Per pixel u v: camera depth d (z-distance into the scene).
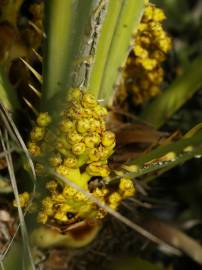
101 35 0.24
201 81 0.32
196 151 0.25
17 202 0.23
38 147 0.24
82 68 0.23
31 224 0.26
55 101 0.23
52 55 0.22
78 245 0.29
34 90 0.25
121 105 0.32
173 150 0.25
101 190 0.25
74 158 0.24
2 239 0.29
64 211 0.25
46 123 0.23
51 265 0.31
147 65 0.30
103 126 0.23
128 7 0.25
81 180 0.24
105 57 0.25
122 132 0.29
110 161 0.27
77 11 0.21
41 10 0.29
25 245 0.23
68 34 0.22
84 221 0.27
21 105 0.28
